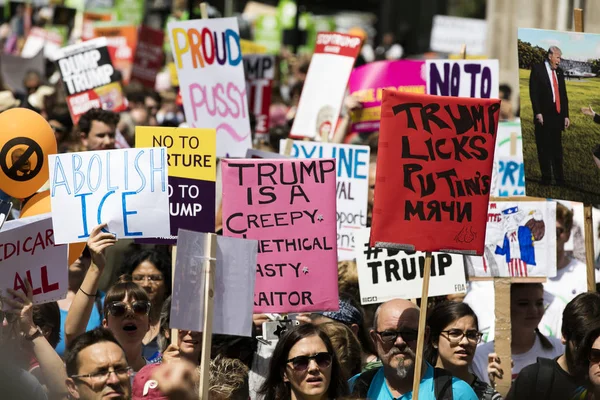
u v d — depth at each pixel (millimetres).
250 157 14156
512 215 13648
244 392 10773
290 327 11172
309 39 49469
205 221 12805
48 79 32062
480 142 11461
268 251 12055
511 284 13594
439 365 12039
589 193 13102
